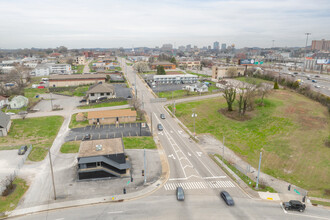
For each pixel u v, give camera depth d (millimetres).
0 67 196500
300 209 38000
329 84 132625
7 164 51812
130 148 60281
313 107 88438
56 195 41562
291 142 63625
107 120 78438
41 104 101812
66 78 140125
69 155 56219
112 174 47406
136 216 36688
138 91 124125
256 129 73188
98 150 49500
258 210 38531
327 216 37281
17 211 37438
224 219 36281
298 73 179750
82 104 100625
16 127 73562
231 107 88375
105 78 147250
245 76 166875
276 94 107062
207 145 63875
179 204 39719
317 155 56781
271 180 48062
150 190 43531
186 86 130375
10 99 108062
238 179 47469
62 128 73875
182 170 50719
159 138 67375
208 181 46875
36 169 50000
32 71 185875
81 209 38188
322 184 46438
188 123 80250
